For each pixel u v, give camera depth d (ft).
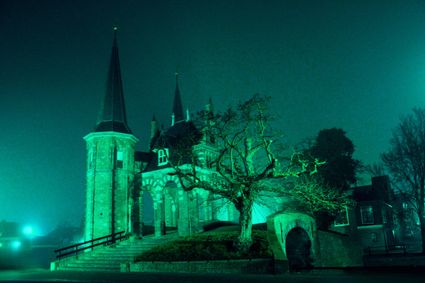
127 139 134.00
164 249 81.20
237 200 76.23
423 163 117.29
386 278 51.03
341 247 97.66
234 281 48.75
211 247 75.97
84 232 128.16
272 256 66.85
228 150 80.69
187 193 113.91
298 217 88.17
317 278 51.80
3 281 49.57
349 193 147.95
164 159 130.62
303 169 76.89
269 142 75.92
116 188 127.03
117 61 149.07
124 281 50.14
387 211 158.10
